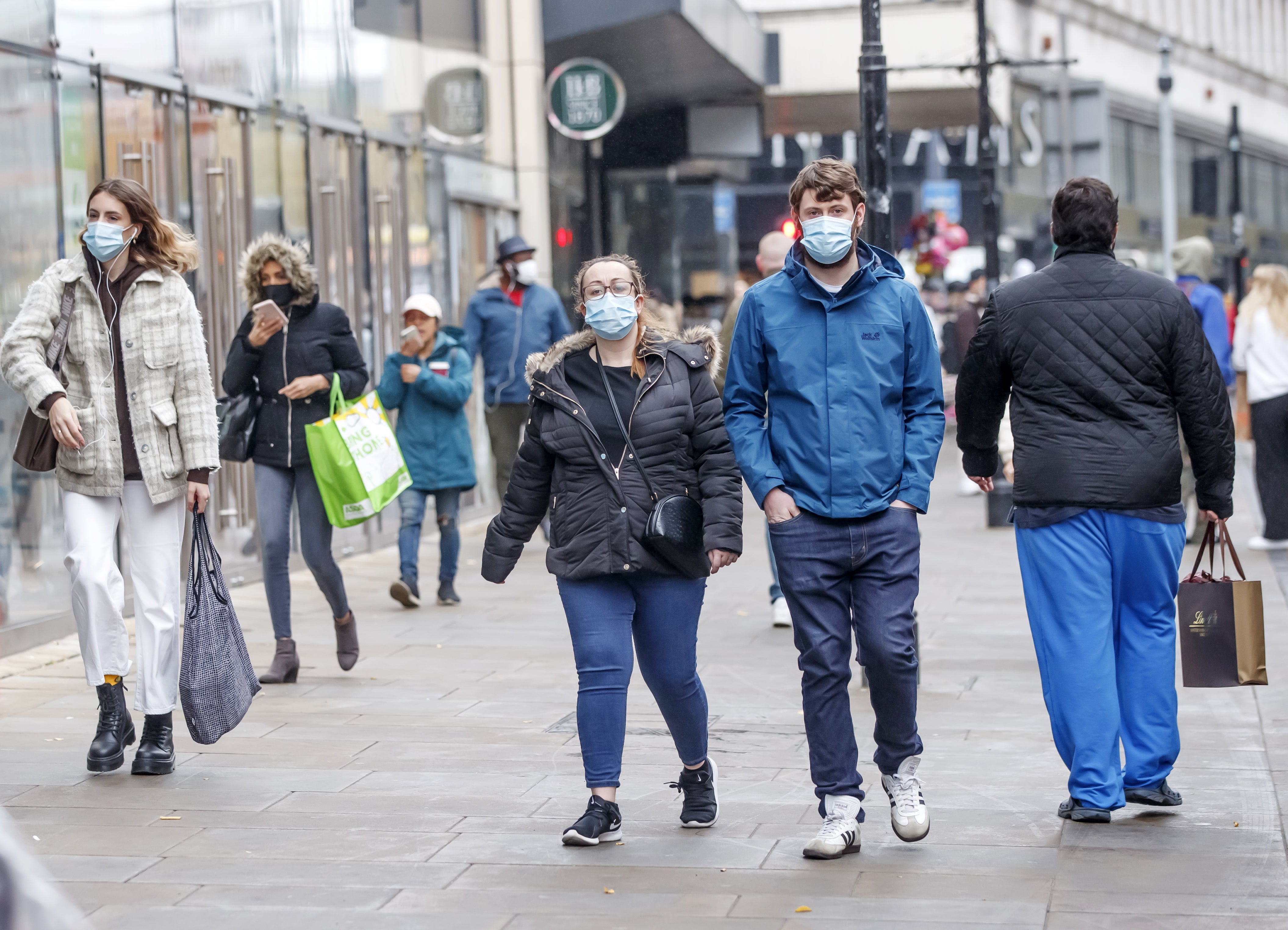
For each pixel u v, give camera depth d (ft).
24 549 64.23
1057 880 33.58
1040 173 248.32
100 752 43.70
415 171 110.01
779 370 35.86
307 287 56.75
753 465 35.99
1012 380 38.83
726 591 80.53
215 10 83.71
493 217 126.62
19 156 64.85
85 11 71.46
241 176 85.92
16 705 53.36
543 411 37.52
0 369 43.04
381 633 68.39
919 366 35.99
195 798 41.16
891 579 35.63
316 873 34.78
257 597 79.51
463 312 118.62
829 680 35.68
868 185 55.67
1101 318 37.45
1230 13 374.02
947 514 117.08
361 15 102.12
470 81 122.01
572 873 34.68
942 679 56.65
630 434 36.65
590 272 36.73
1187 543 93.35
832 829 35.53
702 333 38.19
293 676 57.21
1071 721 37.78
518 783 42.68
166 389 43.68
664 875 34.42
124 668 44.27
